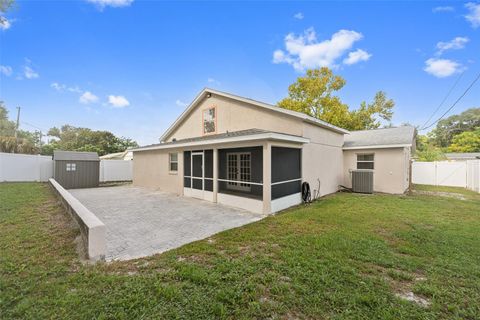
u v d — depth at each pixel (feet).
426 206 22.77
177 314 6.47
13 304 6.78
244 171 25.89
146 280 8.30
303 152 26.18
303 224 16.42
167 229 15.97
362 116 72.23
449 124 114.21
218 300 7.22
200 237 14.25
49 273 8.65
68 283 7.97
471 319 6.51
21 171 39.73
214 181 26.13
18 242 11.87
